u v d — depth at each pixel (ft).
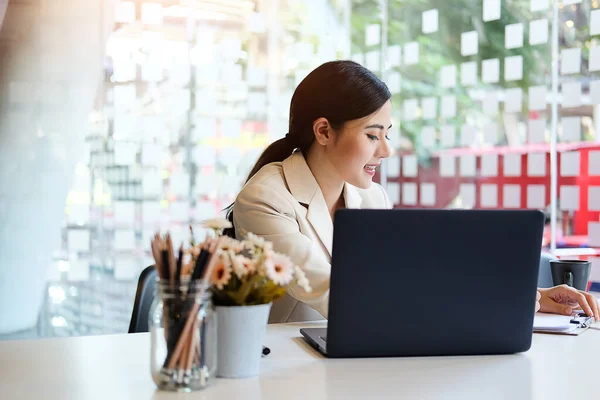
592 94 9.14
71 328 11.69
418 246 4.09
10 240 11.27
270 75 12.84
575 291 5.58
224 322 3.66
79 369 3.87
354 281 4.05
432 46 11.93
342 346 4.11
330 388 3.51
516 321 4.27
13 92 11.17
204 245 3.61
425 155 12.11
